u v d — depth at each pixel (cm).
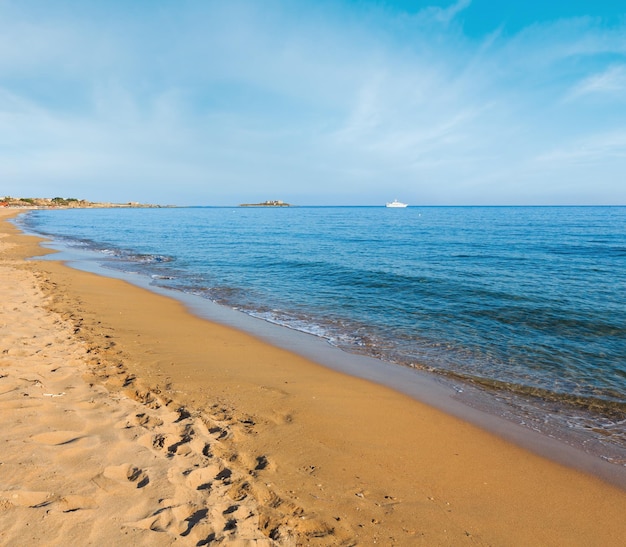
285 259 2292
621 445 521
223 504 316
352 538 317
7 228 4756
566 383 708
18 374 521
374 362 799
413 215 11694
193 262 2220
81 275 1656
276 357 801
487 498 397
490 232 4478
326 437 489
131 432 409
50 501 281
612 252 2528
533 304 1207
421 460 460
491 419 580
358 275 1733
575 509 390
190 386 607
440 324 1050
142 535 264
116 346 756
